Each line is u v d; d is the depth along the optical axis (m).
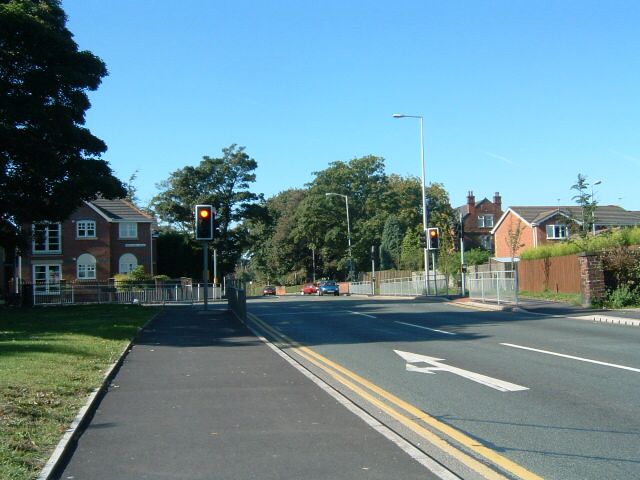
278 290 90.44
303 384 10.25
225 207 69.75
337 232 76.31
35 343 13.91
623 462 6.18
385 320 22.61
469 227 83.81
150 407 8.62
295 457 6.33
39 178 26.69
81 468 6.03
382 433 7.23
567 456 6.39
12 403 8.00
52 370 10.51
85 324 19.52
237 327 19.89
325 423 7.70
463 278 37.62
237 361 12.73
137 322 20.39
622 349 13.66
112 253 54.09
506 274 27.55
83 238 52.97
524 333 17.20
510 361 12.39
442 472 5.85
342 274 85.38
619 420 7.74
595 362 11.99
